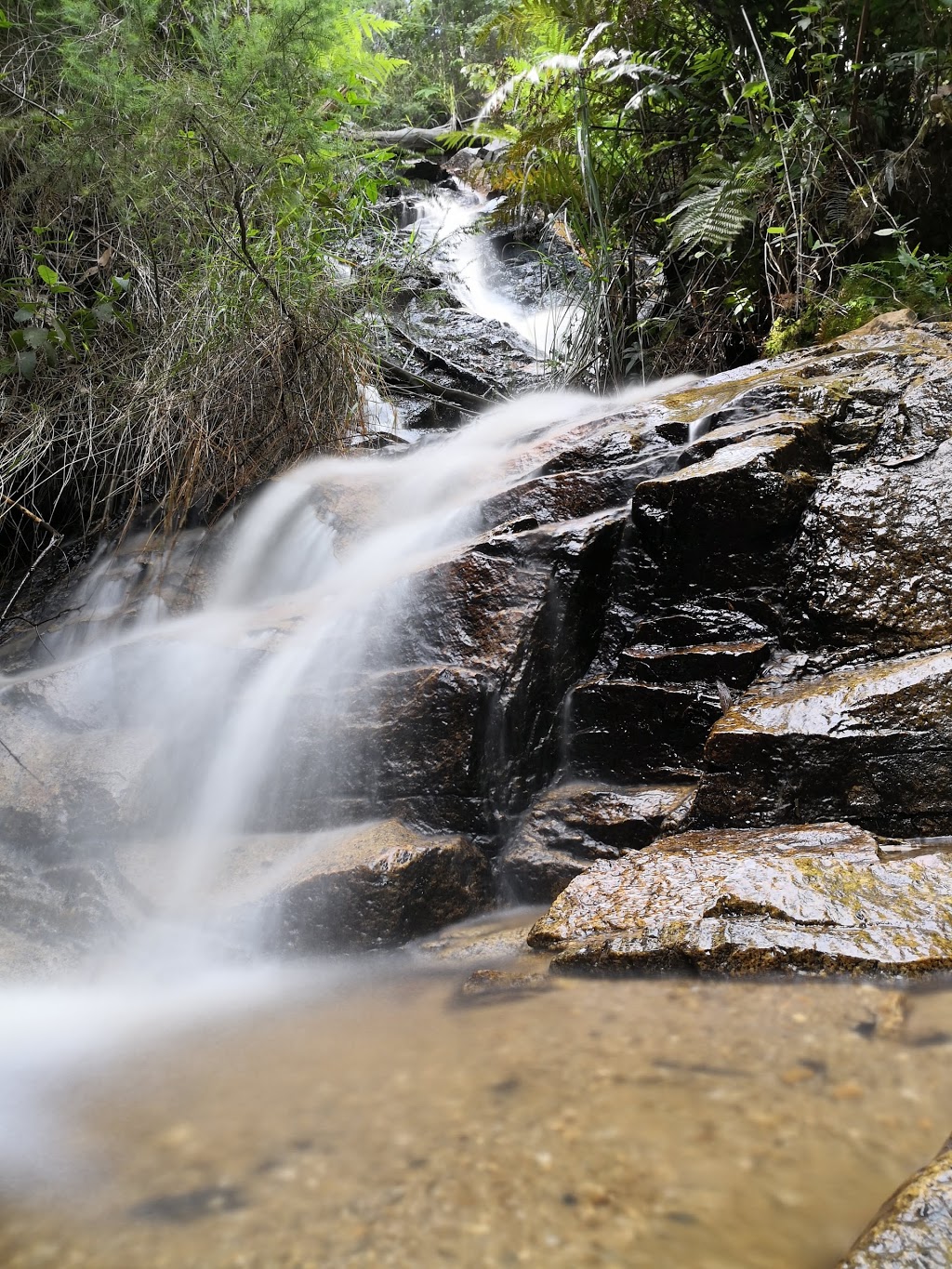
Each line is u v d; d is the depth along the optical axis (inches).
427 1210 49.2
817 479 125.2
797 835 96.3
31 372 172.7
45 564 193.8
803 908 80.4
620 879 93.7
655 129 241.6
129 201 193.3
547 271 344.8
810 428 130.0
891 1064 59.6
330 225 223.9
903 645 112.3
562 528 133.6
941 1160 45.1
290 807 125.8
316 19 184.9
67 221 202.4
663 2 231.1
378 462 197.2
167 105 174.4
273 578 175.0
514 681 122.6
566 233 364.2
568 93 249.0
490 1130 56.6
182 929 108.3
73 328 189.6
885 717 101.3
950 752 98.7
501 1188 50.3
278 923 106.4
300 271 195.8
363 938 104.3
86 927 108.7
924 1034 63.1
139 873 116.3
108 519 190.9
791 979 75.0
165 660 137.3
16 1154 60.5
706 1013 70.5
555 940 88.4
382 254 225.6
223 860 119.9
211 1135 60.9
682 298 242.8
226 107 182.1
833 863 86.5
